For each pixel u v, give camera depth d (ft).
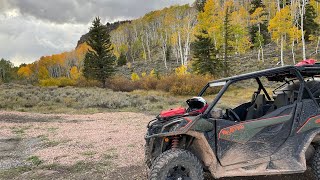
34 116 59.00
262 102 18.97
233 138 15.83
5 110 69.82
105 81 161.38
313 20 247.50
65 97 95.09
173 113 17.08
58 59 473.26
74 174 21.68
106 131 39.96
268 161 15.99
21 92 104.47
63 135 37.86
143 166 22.74
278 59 227.81
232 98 89.76
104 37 160.76
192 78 129.29
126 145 30.55
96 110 68.80
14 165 24.79
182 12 314.14
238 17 257.34
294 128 16.29
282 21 180.96
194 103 17.53
